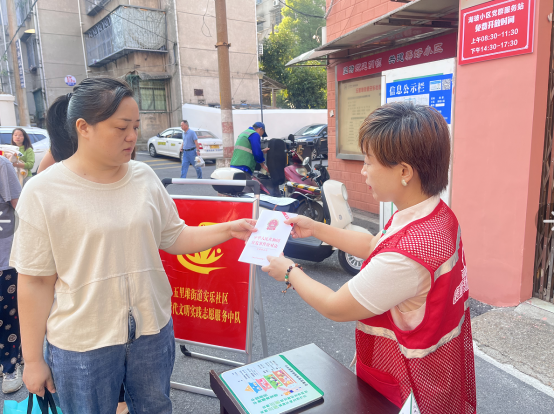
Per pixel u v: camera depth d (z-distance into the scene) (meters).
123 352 1.39
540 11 2.78
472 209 3.41
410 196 1.05
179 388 2.45
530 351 2.66
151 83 20.12
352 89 6.63
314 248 3.99
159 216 1.49
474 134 3.32
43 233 1.24
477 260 3.42
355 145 6.77
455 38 4.74
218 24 9.51
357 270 4.14
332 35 6.85
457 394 1.08
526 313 3.09
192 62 20.03
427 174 1.01
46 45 22.36
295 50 30.22
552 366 2.50
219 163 10.40
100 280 1.30
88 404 1.34
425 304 0.99
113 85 1.25
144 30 19.28
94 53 22.47
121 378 1.42
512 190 3.09
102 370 1.33
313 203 5.14
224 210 2.33
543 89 2.91
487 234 3.31
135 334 1.37
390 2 5.42
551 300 3.18
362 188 6.69
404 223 1.06
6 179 2.33
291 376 1.27
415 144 0.97
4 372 2.44
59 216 1.24
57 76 22.89
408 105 1.04
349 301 1.02
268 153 5.99
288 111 19.61
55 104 1.44
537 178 3.03
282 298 3.75
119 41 19.20
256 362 1.37
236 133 18.38
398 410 1.10
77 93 1.23
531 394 2.31
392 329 1.06
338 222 4.04
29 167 6.36
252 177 5.98
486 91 3.19
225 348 2.36
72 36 22.94
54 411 1.49
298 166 5.41
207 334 2.39
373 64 6.04
